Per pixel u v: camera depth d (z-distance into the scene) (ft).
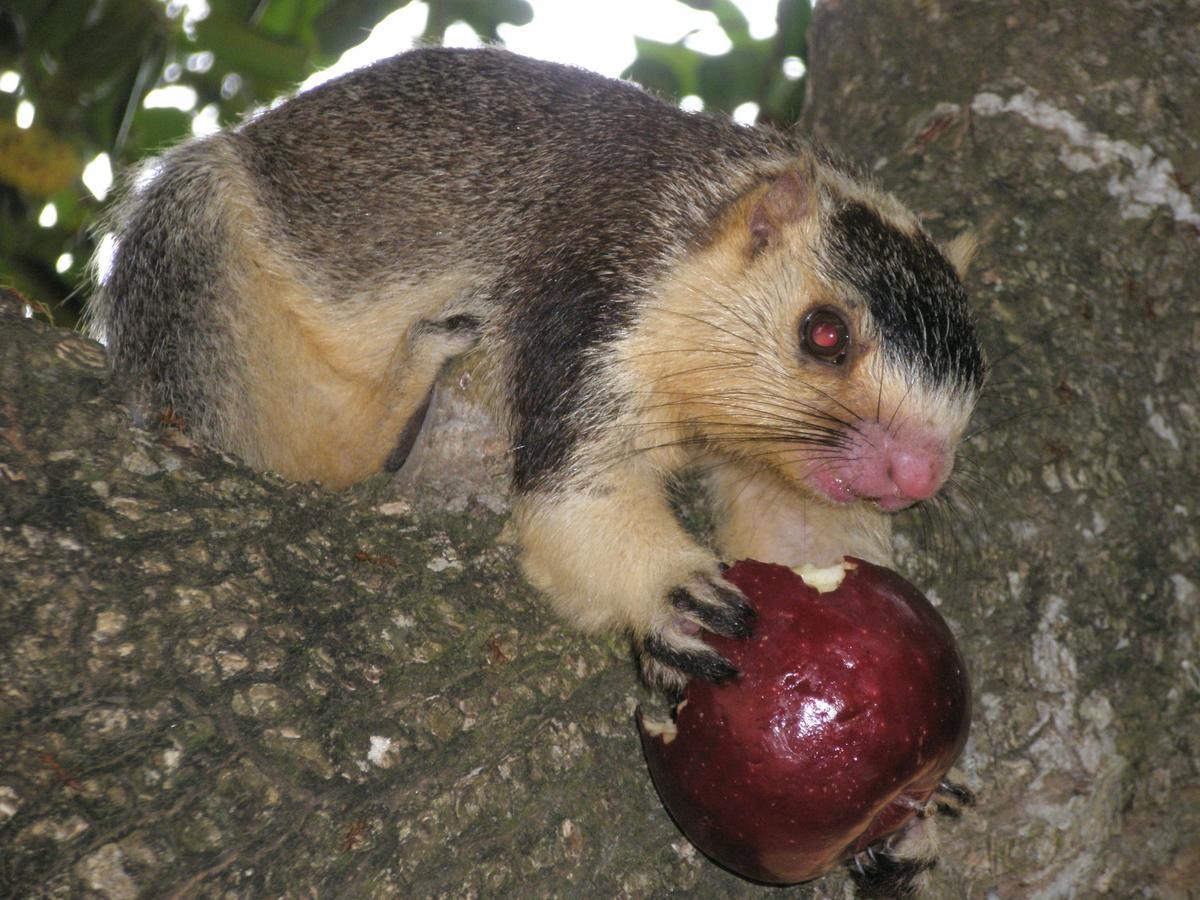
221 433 27.86
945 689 18.79
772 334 26.45
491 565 23.41
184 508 20.17
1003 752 23.86
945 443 25.04
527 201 28.35
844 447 25.67
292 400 28.27
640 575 22.12
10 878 15.97
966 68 33.83
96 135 44.86
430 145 29.17
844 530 27.53
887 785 18.17
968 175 32.04
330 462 28.37
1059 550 25.75
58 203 45.70
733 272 26.86
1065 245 30.14
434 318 27.91
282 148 29.50
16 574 18.04
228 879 17.25
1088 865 23.68
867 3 36.83
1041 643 24.77
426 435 25.89
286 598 20.01
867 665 18.44
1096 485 26.45
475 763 20.07
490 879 19.40
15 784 16.40
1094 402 27.61
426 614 21.20
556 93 29.86
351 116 29.66
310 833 18.07
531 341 27.04
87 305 34.37
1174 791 24.64
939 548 26.20
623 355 26.43
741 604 19.48
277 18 48.52
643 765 21.88
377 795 18.86
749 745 18.25
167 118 45.83
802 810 18.10
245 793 17.72
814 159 28.99
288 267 28.66
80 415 20.25
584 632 22.72
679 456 28.14
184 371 27.99
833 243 26.73
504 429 26.40
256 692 18.51
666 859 21.39
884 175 33.09
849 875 22.67
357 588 20.92
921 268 26.53
